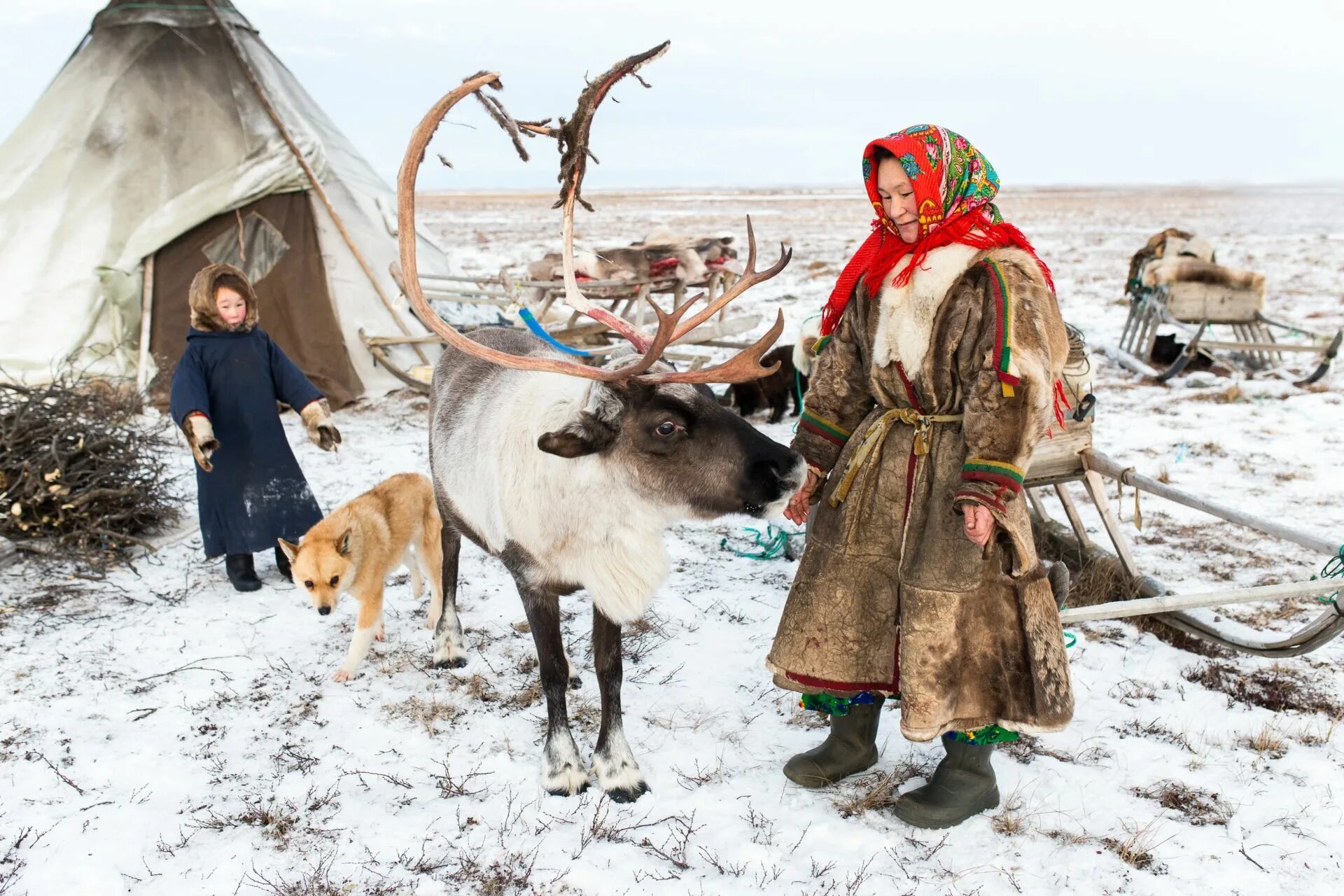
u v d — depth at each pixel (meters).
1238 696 3.97
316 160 9.70
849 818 3.14
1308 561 5.53
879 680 3.02
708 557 5.61
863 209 65.38
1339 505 6.54
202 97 9.47
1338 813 3.14
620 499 3.06
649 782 3.36
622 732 3.36
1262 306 10.49
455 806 3.23
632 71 2.80
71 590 5.06
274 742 3.65
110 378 8.43
